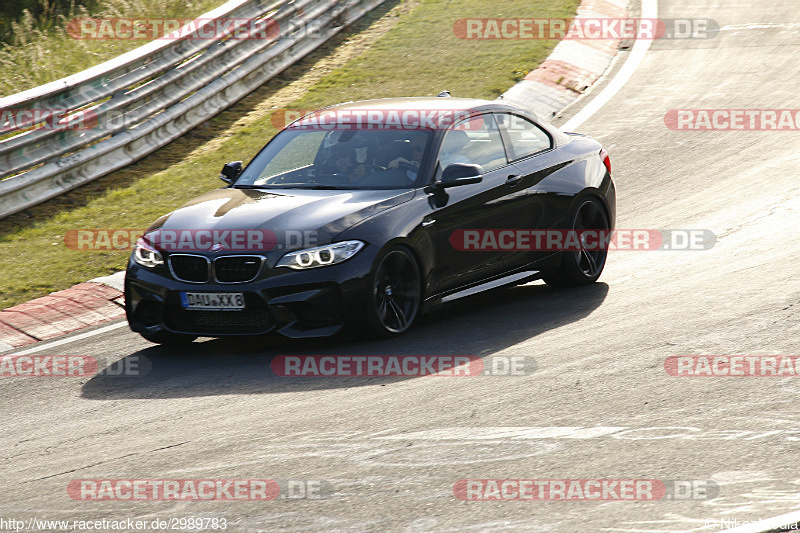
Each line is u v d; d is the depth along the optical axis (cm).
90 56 6147
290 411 1925
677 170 4025
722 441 1636
